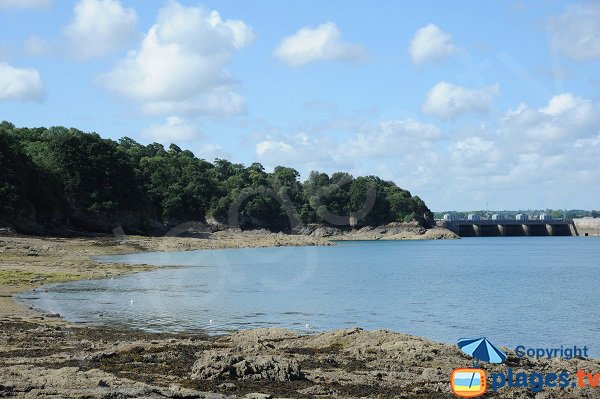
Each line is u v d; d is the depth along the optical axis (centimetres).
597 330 4531
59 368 2502
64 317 4447
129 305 5144
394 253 16388
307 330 4222
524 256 15325
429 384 2417
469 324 4734
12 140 15838
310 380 2444
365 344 3203
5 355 2841
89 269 8212
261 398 2098
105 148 16375
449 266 11719
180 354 2897
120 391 2045
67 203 15412
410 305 5784
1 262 8656
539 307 5819
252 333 3628
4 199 13075
